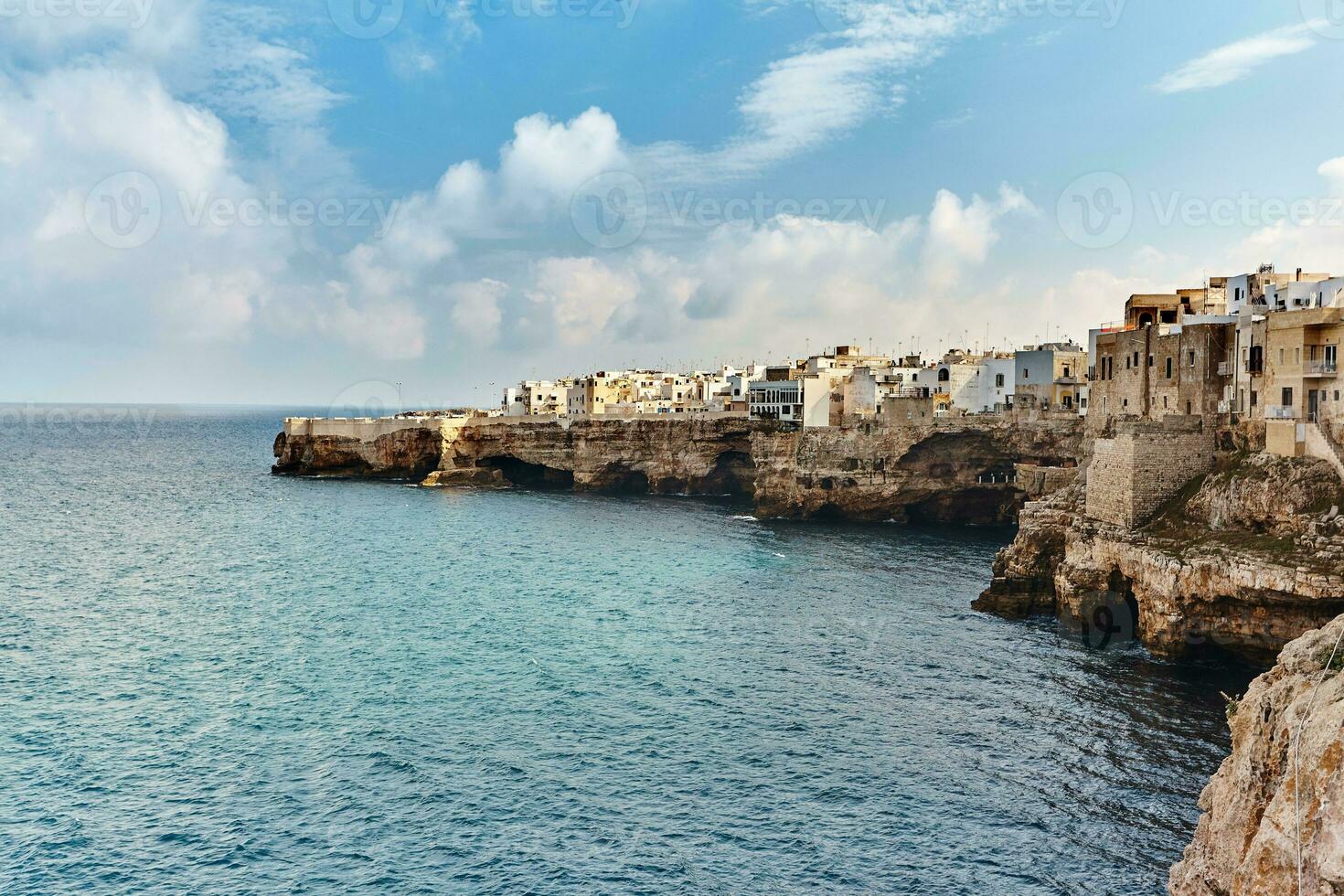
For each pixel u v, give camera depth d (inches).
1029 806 1818.4
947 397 5329.7
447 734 2155.5
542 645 2837.1
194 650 2792.8
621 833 1736.0
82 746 2074.3
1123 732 2139.5
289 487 7559.1
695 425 6648.6
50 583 3764.8
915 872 1608.0
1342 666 983.6
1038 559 3216.0
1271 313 2664.9
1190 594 2503.7
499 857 1657.2
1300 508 2400.3
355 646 2832.2
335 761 2015.3
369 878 1593.3
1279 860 844.6
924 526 5024.6
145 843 1686.8
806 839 1713.8
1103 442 3070.9
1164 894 1535.4
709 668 2613.2
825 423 5762.8
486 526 5349.4
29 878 1573.6
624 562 4158.5
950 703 2335.1
